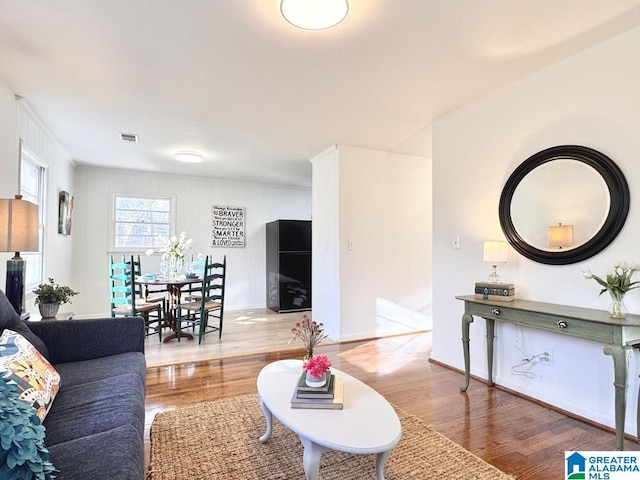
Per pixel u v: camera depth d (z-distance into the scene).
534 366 2.54
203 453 1.81
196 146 4.28
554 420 2.22
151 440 1.93
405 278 4.54
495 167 2.84
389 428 1.39
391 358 3.51
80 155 4.68
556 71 2.42
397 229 4.50
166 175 5.87
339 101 2.98
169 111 3.19
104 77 2.56
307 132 3.76
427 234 4.69
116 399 1.51
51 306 2.83
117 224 5.54
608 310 2.13
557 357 2.40
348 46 2.17
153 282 4.18
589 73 2.24
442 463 1.76
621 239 2.09
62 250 4.52
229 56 2.27
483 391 2.69
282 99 2.94
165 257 4.82
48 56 2.28
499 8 1.84
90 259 5.33
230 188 6.38
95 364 1.93
